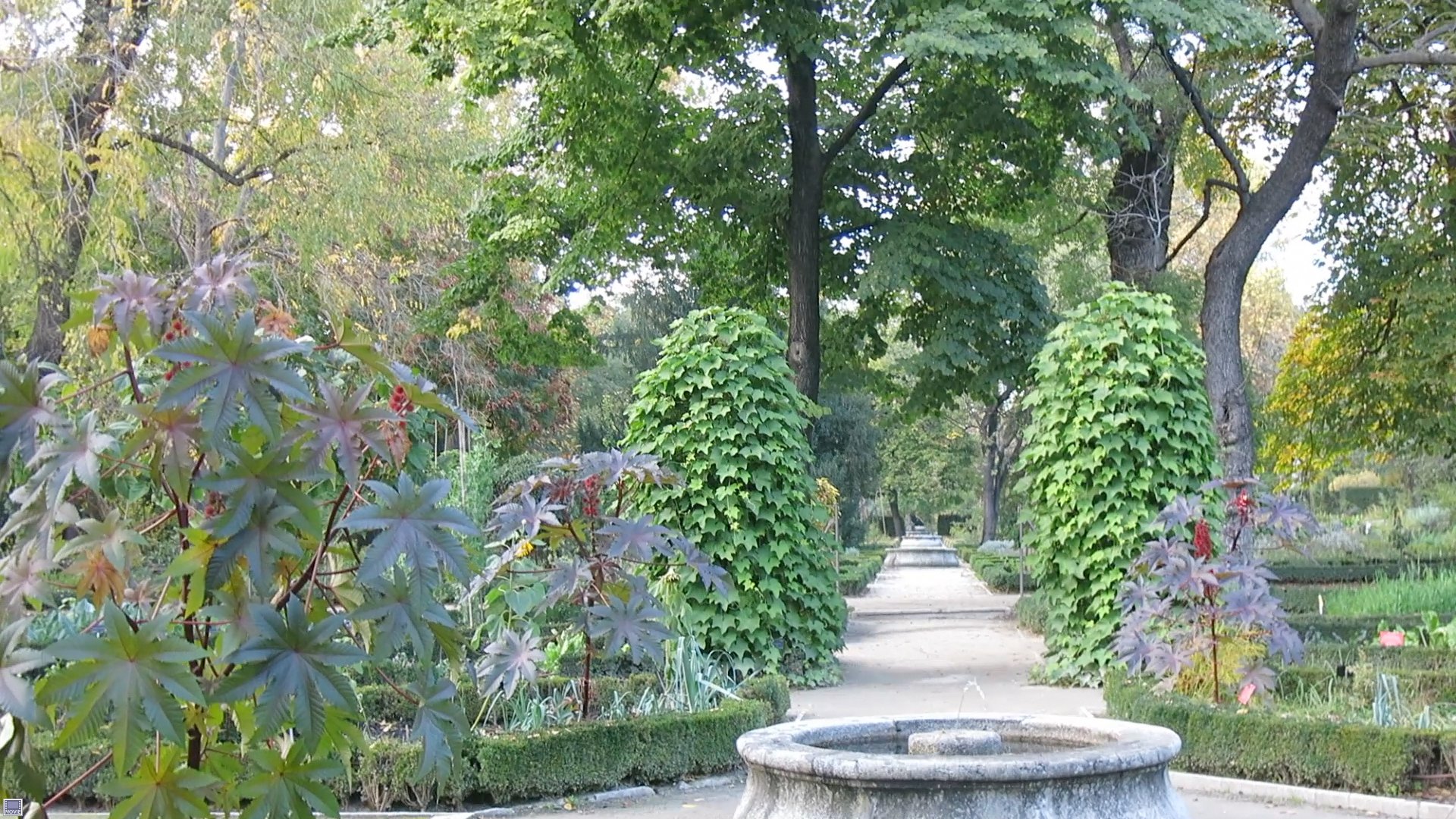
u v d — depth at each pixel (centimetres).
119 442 316
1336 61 1597
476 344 2591
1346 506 3969
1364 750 715
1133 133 1537
